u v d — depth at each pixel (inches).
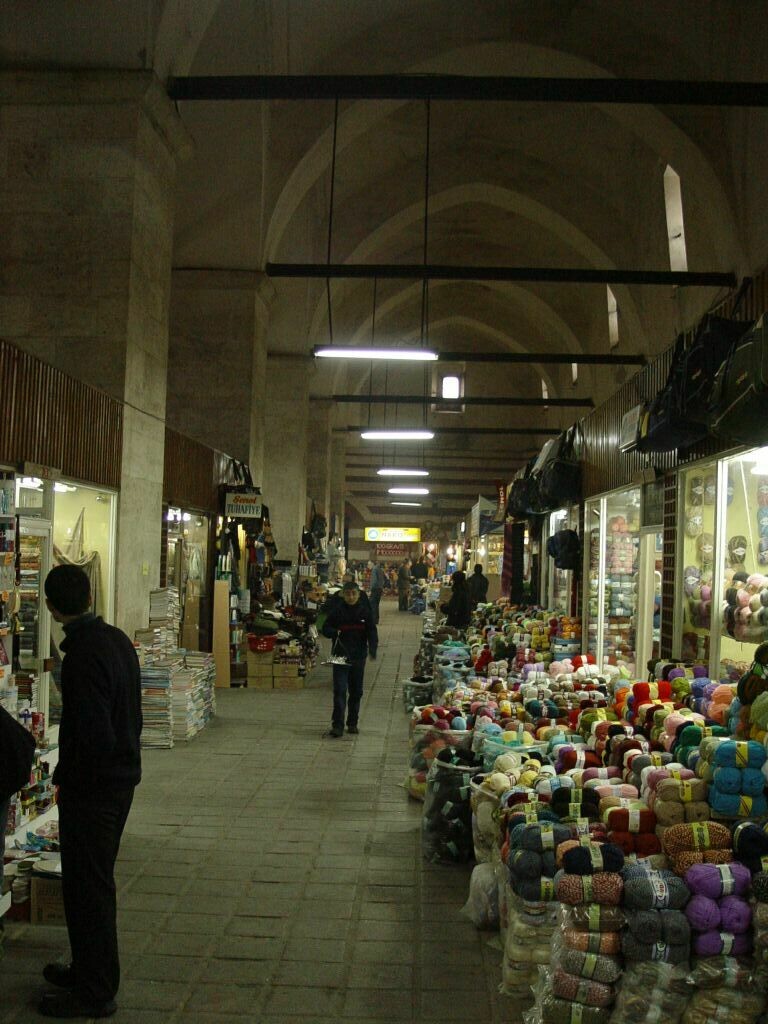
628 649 345.1
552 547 464.8
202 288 502.0
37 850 156.6
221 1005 120.3
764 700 138.3
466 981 128.9
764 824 122.6
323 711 362.3
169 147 327.0
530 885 123.0
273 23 400.2
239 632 449.4
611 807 135.0
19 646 189.8
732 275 423.8
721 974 108.3
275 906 155.4
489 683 276.1
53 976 121.6
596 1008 111.3
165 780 243.9
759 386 166.9
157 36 290.7
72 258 294.7
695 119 425.1
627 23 442.9
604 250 608.1
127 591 291.7
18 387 209.0
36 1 286.5
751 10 370.0
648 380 317.7
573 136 584.7
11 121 296.4
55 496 231.6
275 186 490.3
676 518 281.9
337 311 853.8
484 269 451.2
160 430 326.6
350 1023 116.6
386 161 637.9
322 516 805.9
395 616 1035.3
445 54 462.9
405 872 173.8
